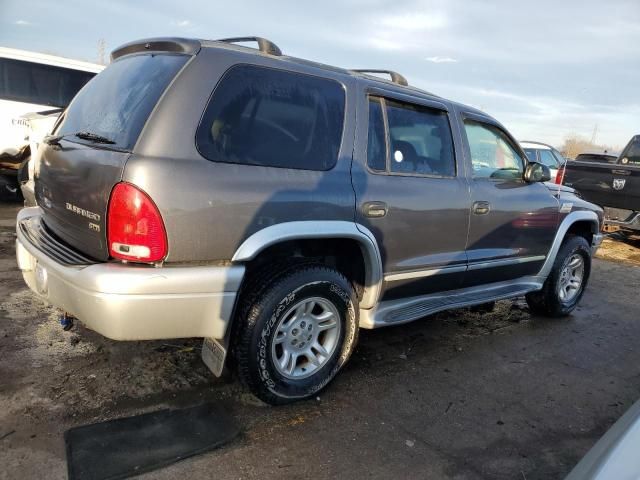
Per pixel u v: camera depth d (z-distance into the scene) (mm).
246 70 2654
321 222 2803
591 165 8641
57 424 2553
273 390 2807
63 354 3256
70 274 2398
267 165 2660
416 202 3318
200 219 2389
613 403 3328
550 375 3672
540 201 4387
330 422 2811
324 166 2902
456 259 3713
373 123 3191
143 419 2650
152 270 2322
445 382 3410
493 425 2936
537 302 4938
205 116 2473
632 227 8180
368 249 3062
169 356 3338
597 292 6055
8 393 2777
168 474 2281
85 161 2510
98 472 2234
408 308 3574
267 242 2580
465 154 3795
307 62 3023
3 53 8125
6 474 2189
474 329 4480
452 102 3830
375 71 3820
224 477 2301
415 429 2820
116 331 2314
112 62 3197
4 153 8016
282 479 2326
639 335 4688
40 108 8391
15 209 7840
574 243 4891
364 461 2506
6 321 3664
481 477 2471
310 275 2803
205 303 2449
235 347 2719
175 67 2535
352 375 3387
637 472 1456
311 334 2973
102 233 2393
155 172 2289
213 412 2779
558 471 2562
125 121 2512
